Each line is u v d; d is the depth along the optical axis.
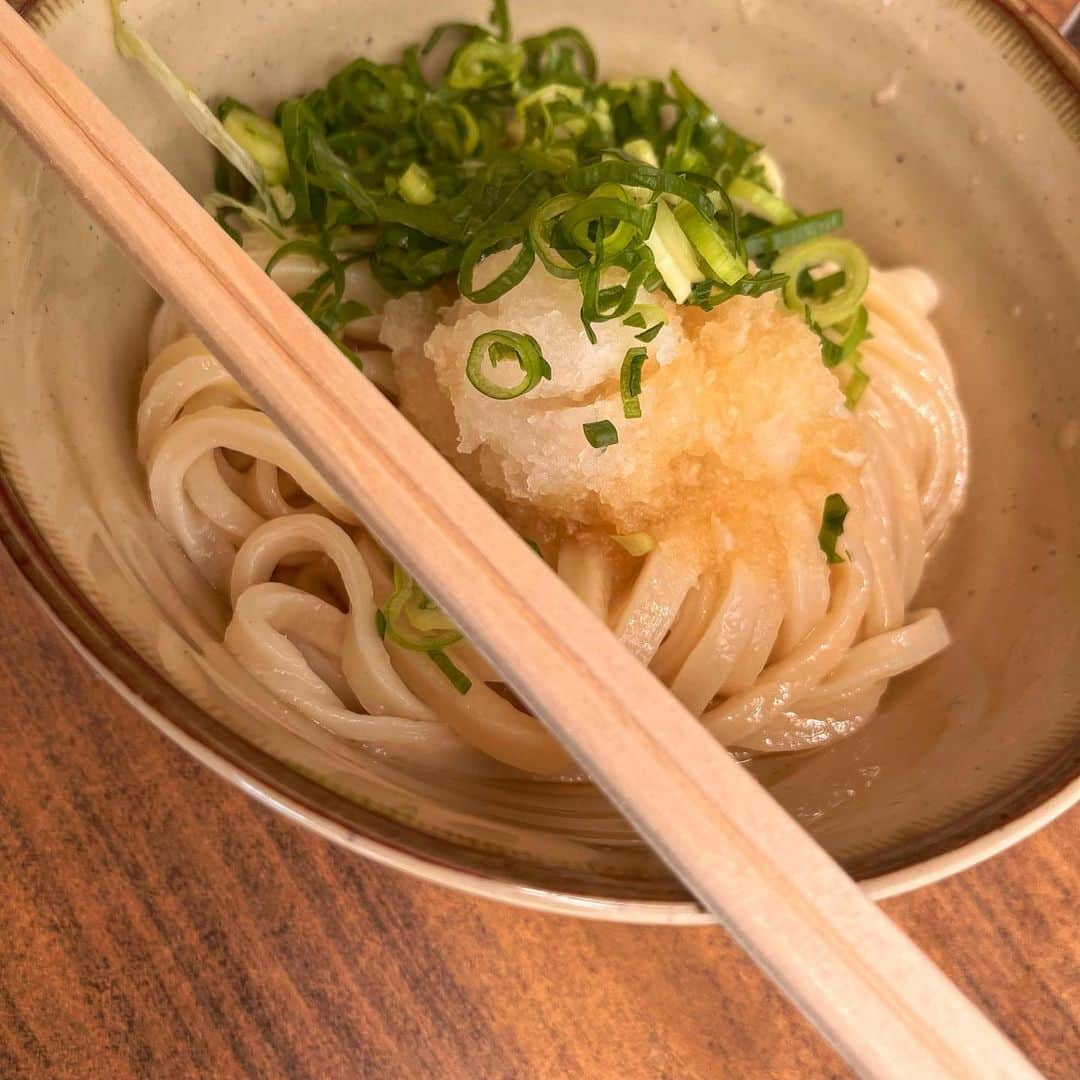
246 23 0.27
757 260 0.28
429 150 0.29
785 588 0.26
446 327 0.25
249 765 0.20
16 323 0.23
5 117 0.21
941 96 0.28
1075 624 0.24
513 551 0.19
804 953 0.17
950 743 0.24
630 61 0.30
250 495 0.26
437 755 0.24
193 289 0.20
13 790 0.24
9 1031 0.22
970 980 0.24
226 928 0.23
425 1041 0.23
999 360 0.28
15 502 0.21
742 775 0.18
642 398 0.24
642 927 0.23
